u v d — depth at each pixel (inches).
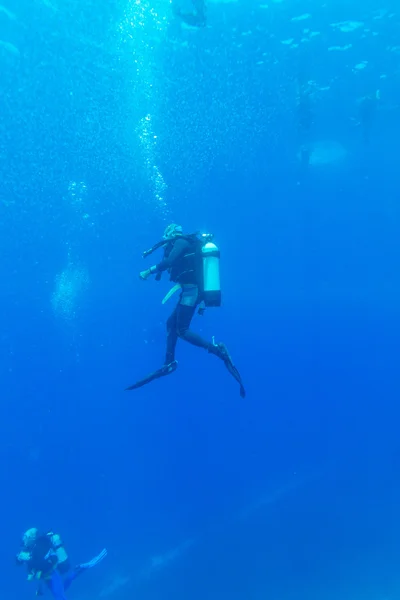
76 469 1285.7
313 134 874.1
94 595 654.5
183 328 149.3
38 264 1272.1
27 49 531.8
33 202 911.7
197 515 794.8
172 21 532.7
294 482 838.5
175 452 1156.5
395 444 923.4
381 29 608.1
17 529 975.0
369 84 724.7
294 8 557.3
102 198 958.4
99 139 728.3
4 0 462.6
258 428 1195.9
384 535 644.7
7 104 614.9
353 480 797.9
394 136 943.0
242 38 594.6
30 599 751.7
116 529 832.9
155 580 647.1
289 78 686.5
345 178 1184.8
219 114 740.7
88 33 526.6
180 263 154.6
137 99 661.9
